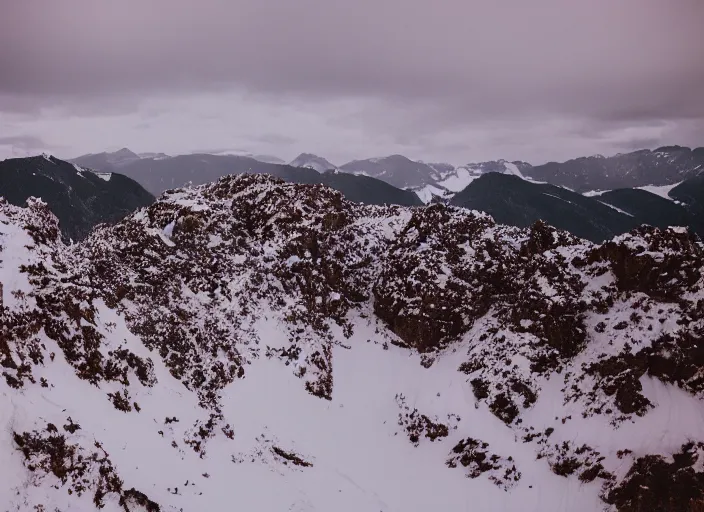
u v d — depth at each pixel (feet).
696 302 124.16
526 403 123.54
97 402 94.43
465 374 135.95
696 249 138.00
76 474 77.41
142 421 98.68
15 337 91.30
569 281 142.61
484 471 112.98
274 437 114.32
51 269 108.68
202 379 120.98
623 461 103.55
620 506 96.63
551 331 133.08
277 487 100.37
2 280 97.91
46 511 70.64
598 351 124.98
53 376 91.76
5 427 75.41
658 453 101.24
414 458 118.83
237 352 132.26
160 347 121.90
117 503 79.05
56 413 83.61
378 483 110.32
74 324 103.24
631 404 111.96
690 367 113.80
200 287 144.97
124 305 127.95
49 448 77.00
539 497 104.42
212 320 137.18
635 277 134.41
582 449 109.09
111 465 82.79
